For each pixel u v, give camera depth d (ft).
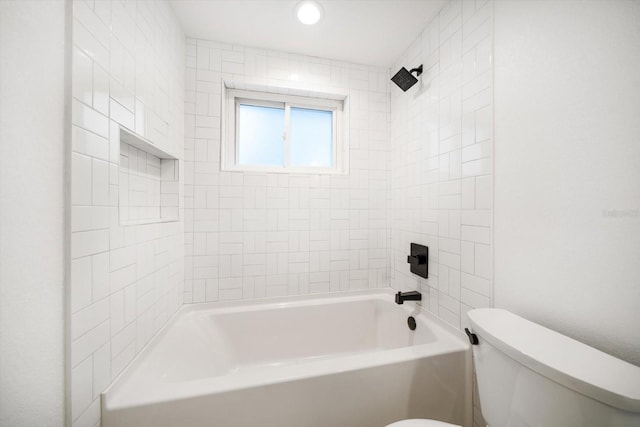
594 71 2.19
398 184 5.60
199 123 4.91
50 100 1.90
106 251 2.51
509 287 3.00
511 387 2.11
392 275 5.87
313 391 2.86
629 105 1.97
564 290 2.42
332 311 5.39
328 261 5.60
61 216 2.01
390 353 3.35
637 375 1.68
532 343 2.11
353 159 5.77
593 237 2.20
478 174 3.44
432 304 4.43
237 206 5.10
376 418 3.09
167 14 3.96
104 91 2.45
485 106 3.33
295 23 4.54
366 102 5.84
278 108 5.83
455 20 3.90
